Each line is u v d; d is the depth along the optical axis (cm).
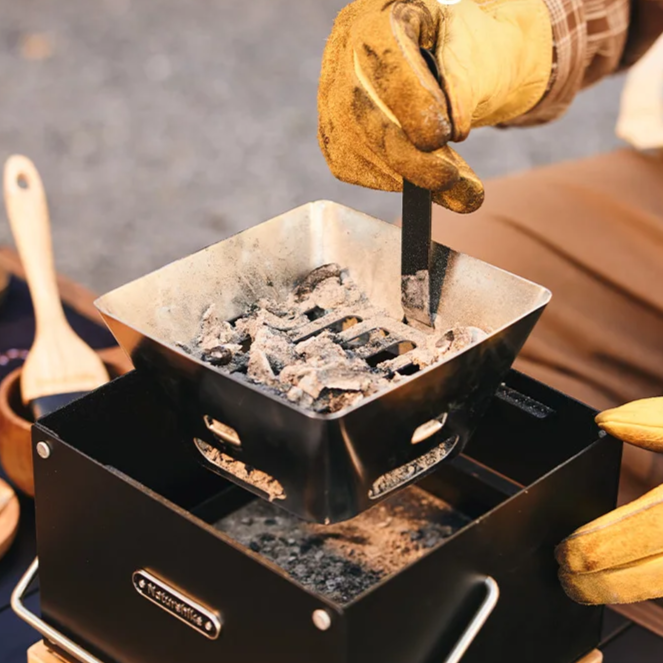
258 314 88
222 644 76
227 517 108
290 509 76
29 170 124
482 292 84
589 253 136
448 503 110
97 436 89
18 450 105
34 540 107
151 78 401
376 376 78
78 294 147
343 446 68
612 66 121
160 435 95
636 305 132
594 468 83
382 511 109
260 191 336
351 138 83
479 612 76
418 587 72
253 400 69
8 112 375
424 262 83
